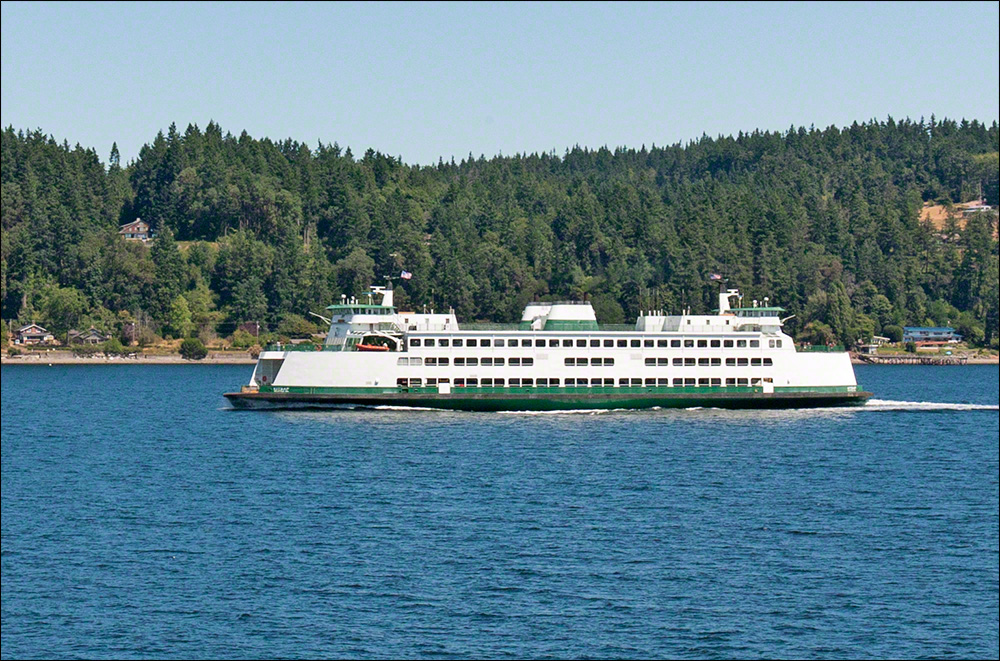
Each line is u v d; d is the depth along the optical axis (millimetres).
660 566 171625
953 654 138750
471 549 180375
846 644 142125
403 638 142875
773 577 167000
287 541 185500
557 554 177625
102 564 172125
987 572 169500
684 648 140500
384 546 182250
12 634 143750
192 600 155625
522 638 143125
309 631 145000
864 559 176125
